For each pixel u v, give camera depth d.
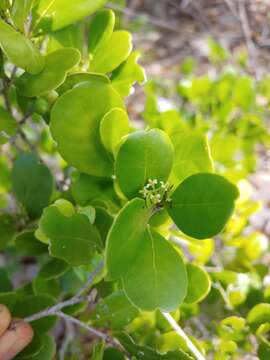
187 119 0.41
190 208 0.18
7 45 0.18
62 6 0.21
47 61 0.20
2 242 0.27
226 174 0.33
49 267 0.25
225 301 0.29
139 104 0.71
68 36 0.23
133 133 0.18
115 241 0.17
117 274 0.17
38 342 0.23
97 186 0.22
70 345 0.36
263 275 0.33
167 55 0.87
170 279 0.18
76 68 0.23
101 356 0.22
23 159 0.26
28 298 0.23
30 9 0.20
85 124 0.19
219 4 0.93
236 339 0.27
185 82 0.42
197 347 0.23
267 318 0.25
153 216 0.19
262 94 0.47
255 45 0.73
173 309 0.18
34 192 0.26
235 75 0.44
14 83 0.21
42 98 0.22
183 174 0.19
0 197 0.36
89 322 0.26
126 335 0.21
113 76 0.23
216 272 0.29
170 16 0.94
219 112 0.42
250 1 0.83
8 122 0.24
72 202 0.25
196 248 0.30
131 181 0.18
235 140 0.39
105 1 0.21
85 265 0.22
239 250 0.33
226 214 0.17
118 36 0.22
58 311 0.22
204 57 0.85
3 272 0.26
